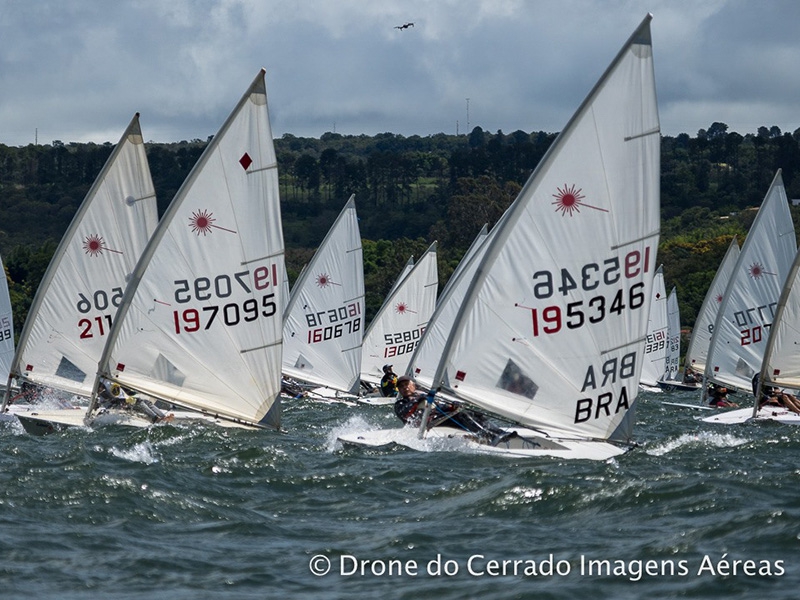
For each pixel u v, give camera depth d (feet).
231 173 285.43
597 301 233.14
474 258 400.67
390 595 139.74
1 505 181.37
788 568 146.51
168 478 205.67
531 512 181.16
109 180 335.47
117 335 286.46
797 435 295.69
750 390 477.36
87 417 289.33
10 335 414.21
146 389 287.89
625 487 192.75
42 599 137.08
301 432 308.40
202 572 149.48
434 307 578.25
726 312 479.82
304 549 160.66
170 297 285.43
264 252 289.74
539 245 230.27
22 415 295.07
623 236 231.91
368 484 204.23
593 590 139.74
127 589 142.00
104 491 190.49
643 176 230.68
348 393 538.88
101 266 336.90
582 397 236.02
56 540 163.02
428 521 176.65
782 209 469.57
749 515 171.01
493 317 233.14
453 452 237.86
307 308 534.37
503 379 235.20
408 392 265.95
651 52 227.81
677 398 605.73
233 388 290.76
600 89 226.38
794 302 365.20
